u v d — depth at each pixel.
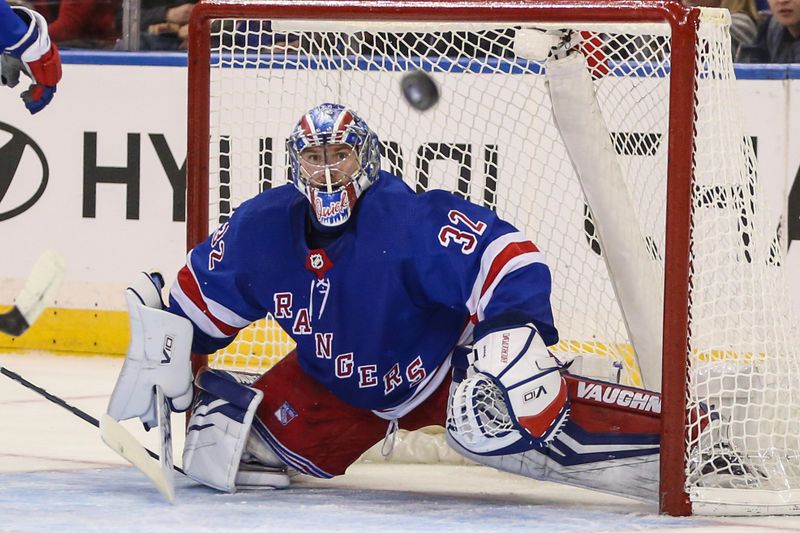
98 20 23.06
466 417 10.48
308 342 11.15
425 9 11.08
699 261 11.08
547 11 10.66
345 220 10.62
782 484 10.74
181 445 14.39
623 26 11.49
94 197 22.34
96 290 22.41
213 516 10.23
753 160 11.77
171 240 21.98
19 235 22.72
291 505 10.82
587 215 16.28
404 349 11.05
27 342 22.88
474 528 9.81
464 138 16.73
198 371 12.52
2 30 11.01
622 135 15.35
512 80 16.92
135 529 9.60
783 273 11.91
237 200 17.11
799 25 19.80
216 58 17.36
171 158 21.91
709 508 10.38
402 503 11.00
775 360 11.12
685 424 10.41
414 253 10.59
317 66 15.50
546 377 10.19
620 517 10.36
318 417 11.64
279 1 11.95
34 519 9.95
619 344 15.33
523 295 10.40
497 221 10.72
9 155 22.73
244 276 11.13
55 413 16.45
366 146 10.58
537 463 11.09
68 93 22.38
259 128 17.16
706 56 10.81
